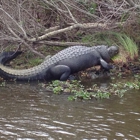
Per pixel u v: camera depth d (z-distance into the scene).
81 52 9.51
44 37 10.47
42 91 8.26
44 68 9.19
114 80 9.13
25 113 6.86
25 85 8.78
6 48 10.62
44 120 6.52
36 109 7.06
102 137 5.84
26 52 10.48
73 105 7.29
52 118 6.61
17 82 9.06
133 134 5.98
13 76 9.14
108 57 9.81
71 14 10.55
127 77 9.41
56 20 11.57
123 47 10.38
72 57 9.34
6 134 5.93
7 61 9.83
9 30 10.24
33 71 9.18
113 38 10.78
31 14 10.91
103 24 10.66
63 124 6.34
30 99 7.67
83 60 9.45
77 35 11.09
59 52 9.62
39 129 6.12
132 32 10.88
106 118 6.62
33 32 10.97
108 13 10.89
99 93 7.87
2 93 8.08
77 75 9.52
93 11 11.36
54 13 11.53
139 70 9.86
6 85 8.76
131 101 7.55
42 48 10.74
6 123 6.38
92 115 6.75
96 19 11.27
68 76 9.16
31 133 5.97
